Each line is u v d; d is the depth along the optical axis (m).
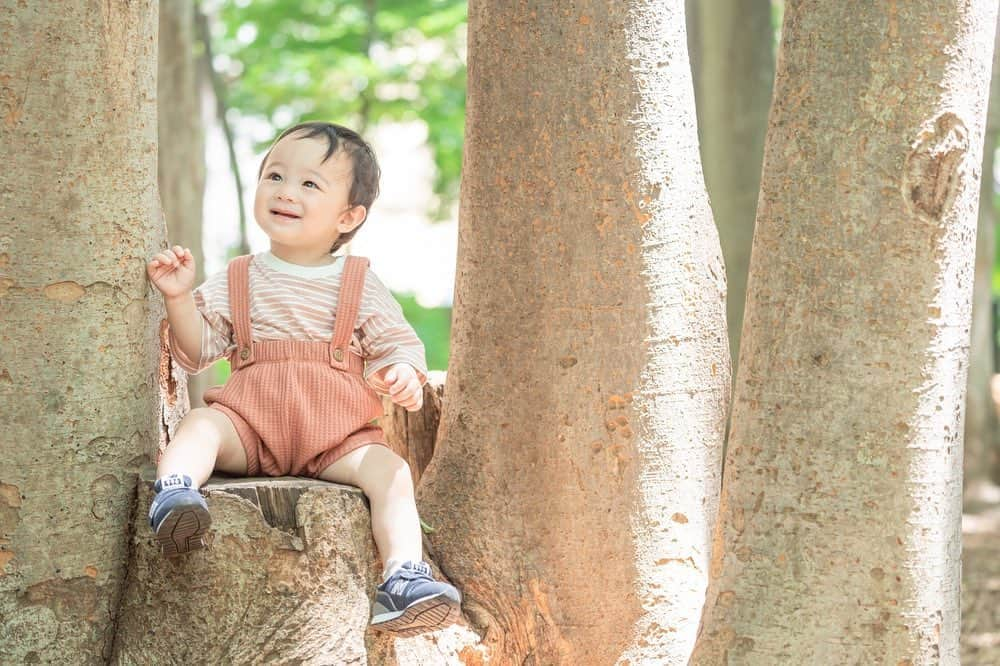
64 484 3.19
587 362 3.72
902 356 2.83
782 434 2.91
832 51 2.85
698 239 3.86
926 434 2.85
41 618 3.17
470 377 3.90
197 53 11.60
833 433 2.85
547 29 3.72
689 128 3.86
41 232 3.14
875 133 2.82
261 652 3.19
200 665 3.18
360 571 3.30
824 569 2.86
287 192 3.58
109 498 3.26
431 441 4.84
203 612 3.21
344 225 3.70
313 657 3.20
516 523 3.78
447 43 14.23
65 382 3.19
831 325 2.86
